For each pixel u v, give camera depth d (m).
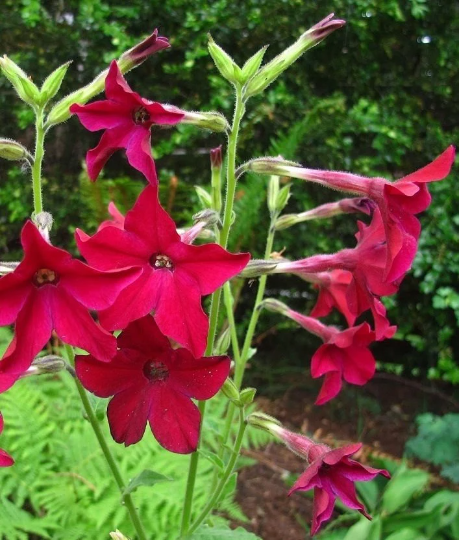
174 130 4.90
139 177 5.22
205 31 4.80
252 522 3.48
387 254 1.40
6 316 1.20
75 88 5.12
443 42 4.91
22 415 2.98
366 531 2.98
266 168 1.58
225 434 2.04
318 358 1.82
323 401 1.87
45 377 3.59
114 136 1.42
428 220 4.75
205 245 1.27
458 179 4.75
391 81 5.02
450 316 4.90
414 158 5.04
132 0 4.92
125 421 1.42
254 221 4.04
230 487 1.97
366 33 4.77
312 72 5.04
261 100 4.66
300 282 5.24
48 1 5.34
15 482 2.79
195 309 1.29
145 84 5.01
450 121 5.29
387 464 3.76
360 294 1.68
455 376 4.79
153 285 1.31
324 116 4.64
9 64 1.49
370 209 1.92
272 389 5.01
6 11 5.03
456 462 3.59
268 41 4.89
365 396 5.05
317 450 1.51
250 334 2.07
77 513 2.72
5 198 5.11
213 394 1.38
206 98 4.96
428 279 4.62
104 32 4.82
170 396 1.41
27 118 4.78
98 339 1.23
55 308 1.24
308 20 4.80
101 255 1.29
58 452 2.95
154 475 1.63
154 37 1.56
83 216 4.47
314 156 4.76
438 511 3.12
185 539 1.65
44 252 1.18
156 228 1.28
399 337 5.05
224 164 4.72
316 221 4.80
